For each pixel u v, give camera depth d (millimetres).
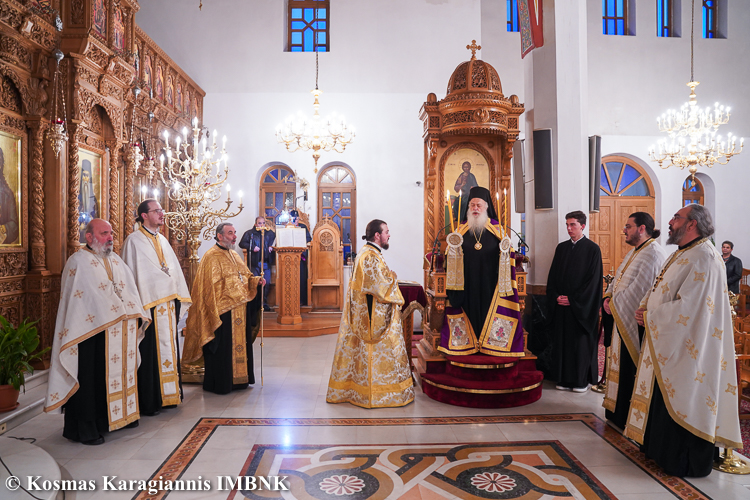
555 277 4797
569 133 5176
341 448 3262
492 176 5637
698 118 8781
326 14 9797
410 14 9586
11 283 4383
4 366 3678
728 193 10086
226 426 3689
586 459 3102
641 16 10102
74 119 4816
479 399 4125
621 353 3582
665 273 3016
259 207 9656
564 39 5195
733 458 3010
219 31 9508
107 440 3408
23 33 4344
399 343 4270
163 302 3924
